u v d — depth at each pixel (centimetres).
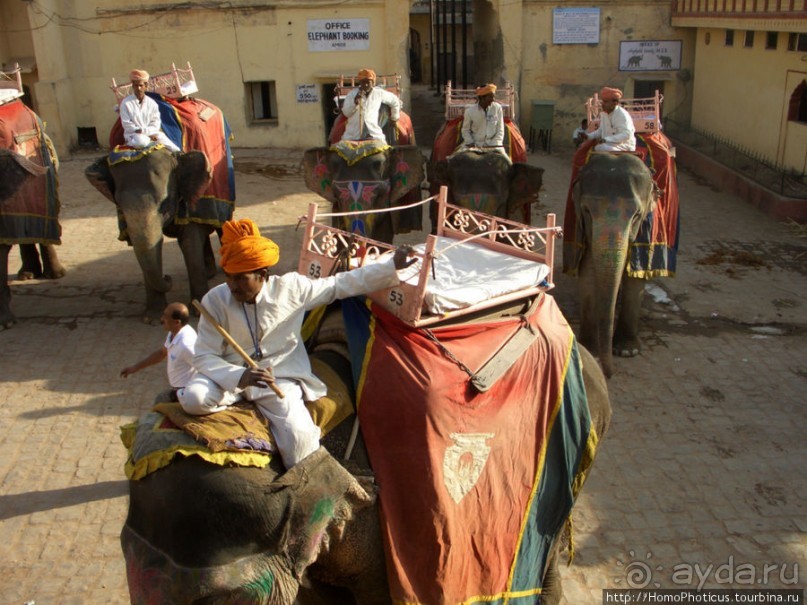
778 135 1503
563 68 1933
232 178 1070
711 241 1253
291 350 343
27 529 582
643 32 1908
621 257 775
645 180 802
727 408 759
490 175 973
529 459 411
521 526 411
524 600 421
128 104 908
